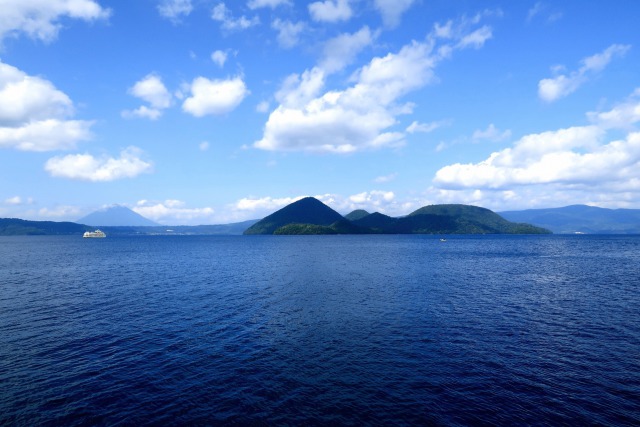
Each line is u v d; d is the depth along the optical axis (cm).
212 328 3425
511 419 1862
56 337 3150
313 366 2531
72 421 1862
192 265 9188
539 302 4494
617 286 5684
